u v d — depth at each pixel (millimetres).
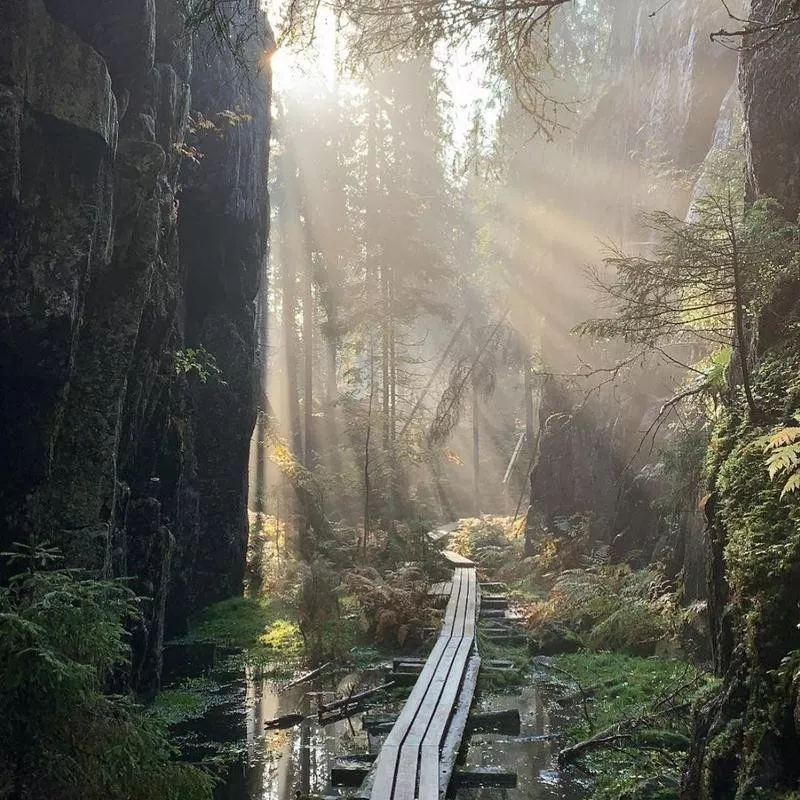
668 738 7129
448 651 10867
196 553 14273
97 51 7324
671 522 12031
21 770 3934
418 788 6117
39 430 6508
